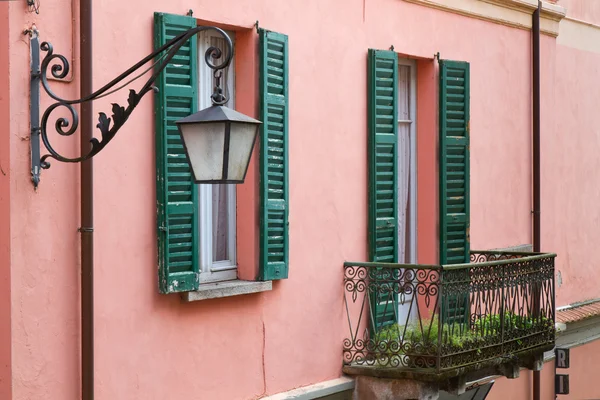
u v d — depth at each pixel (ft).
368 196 35.32
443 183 38.29
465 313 35.45
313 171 33.09
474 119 41.70
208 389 29.37
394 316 35.35
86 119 25.17
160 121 27.27
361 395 34.45
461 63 39.09
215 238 30.66
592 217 53.52
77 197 25.30
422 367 33.60
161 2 27.53
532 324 38.32
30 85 23.98
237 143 21.44
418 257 38.73
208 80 30.17
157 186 27.37
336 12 33.91
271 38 30.81
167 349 28.02
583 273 52.70
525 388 47.14
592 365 54.03
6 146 23.68
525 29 45.16
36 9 24.07
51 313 24.75
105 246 26.18
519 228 44.88
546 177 47.21
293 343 32.53
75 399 25.35
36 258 24.35
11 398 23.89
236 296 30.25
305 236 32.86
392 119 36.01
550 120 47.47
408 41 37.29
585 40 52.65
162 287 27.40
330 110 33.71
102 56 25.94
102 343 26.20
